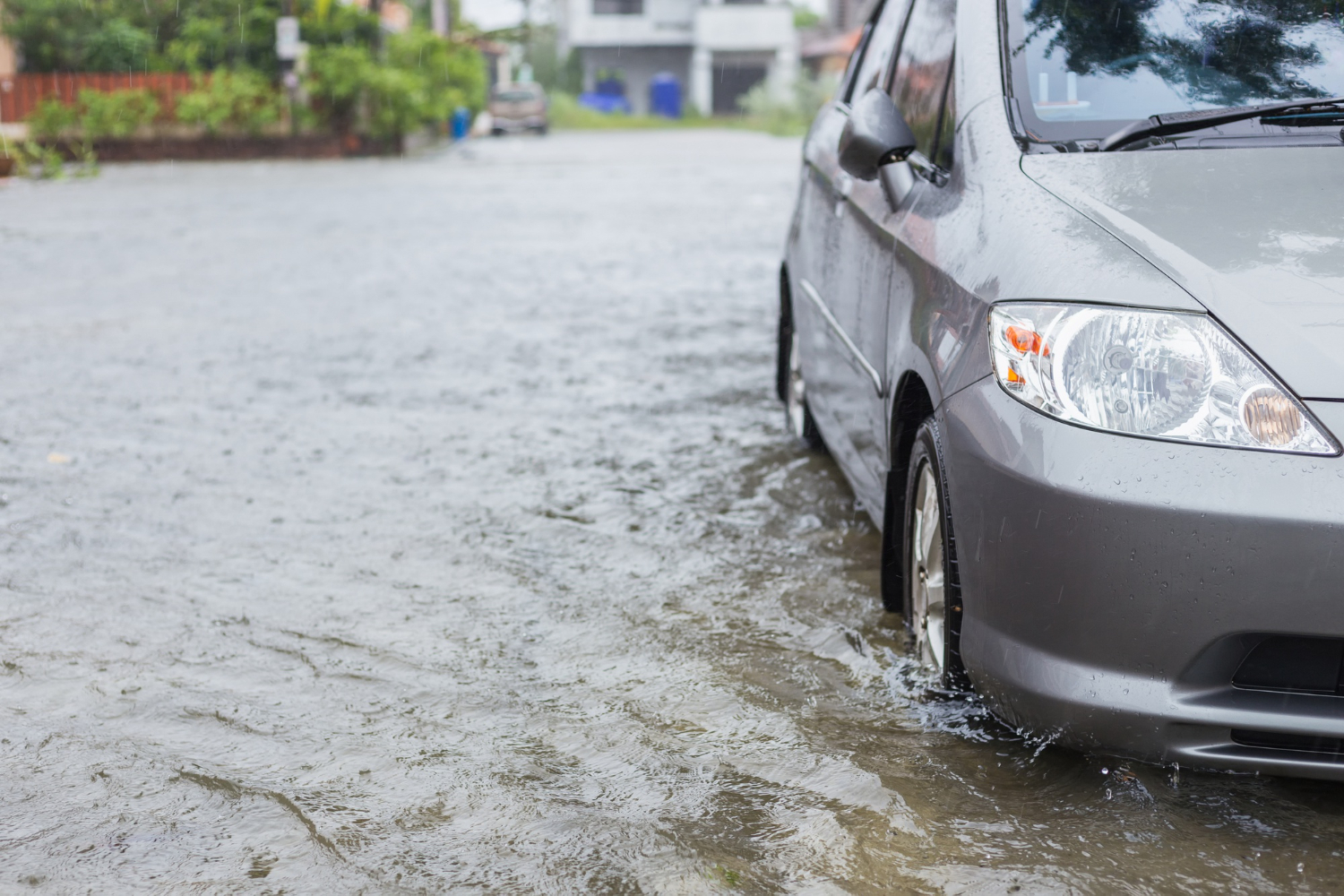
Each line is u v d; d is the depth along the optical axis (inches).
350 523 166.1
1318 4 124.6
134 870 89.1
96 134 1087.0
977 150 117.6
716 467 188.1
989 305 99.8
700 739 106.7
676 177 829.2
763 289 363.6
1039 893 84.1
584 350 279.1
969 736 105.6
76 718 112.7
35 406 233.3
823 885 85.5
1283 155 105.2
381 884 86.9
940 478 105.8
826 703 112.6
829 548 153.6
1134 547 86.5
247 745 107.1
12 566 151.4
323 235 513.0
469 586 143.6
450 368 262.5
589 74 2361.0
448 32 1738.4
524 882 86.8
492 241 486.3
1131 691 88.9
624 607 136.2
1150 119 112.9
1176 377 88.1
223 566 150.9
